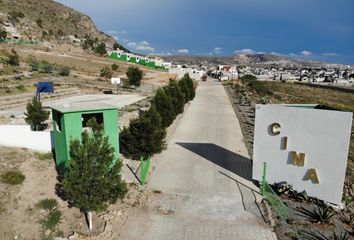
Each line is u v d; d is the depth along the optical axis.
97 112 13.96
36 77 50.19
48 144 16.28
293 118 12.52
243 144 20.28
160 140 16.98
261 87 57.03
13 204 11.70
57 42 131.75
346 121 11.29
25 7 176.88
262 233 10.39
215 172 15.42
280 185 13.13
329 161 11.81
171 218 11.24
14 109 30.42
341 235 10.16
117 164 10.80
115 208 11.77
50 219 11.08
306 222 10.98
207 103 38.50
